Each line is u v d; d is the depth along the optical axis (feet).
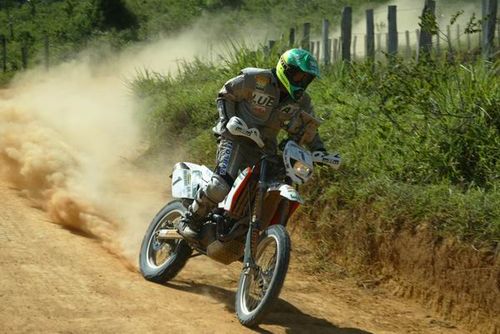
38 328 45.98
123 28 406.00
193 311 54.19
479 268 60.44
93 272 60.34
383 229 70.49
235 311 55.93
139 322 49.32
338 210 76.48
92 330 46.73
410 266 67.00
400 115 83.56
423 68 85.81
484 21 87.66
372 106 89.35
